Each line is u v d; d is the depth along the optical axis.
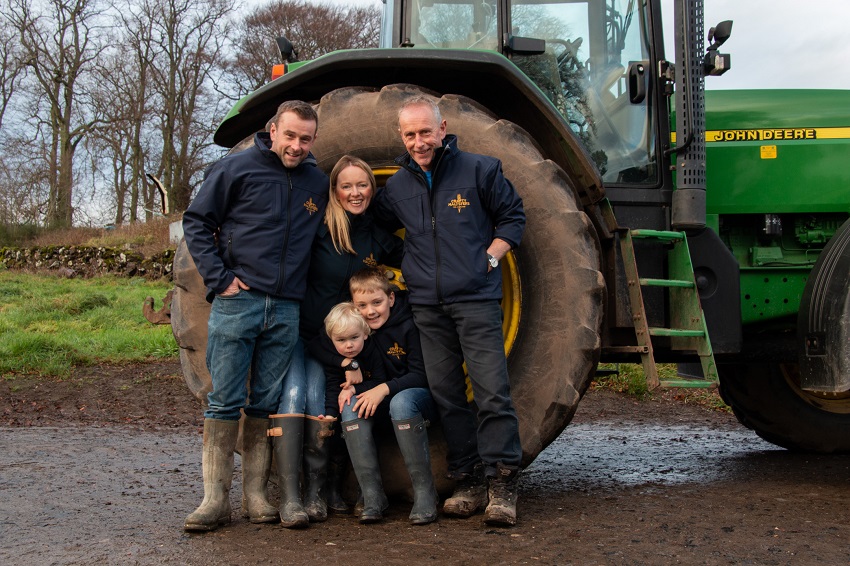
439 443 3.21
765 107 4.32
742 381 4.60
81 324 11.01
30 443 4.87
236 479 3.95
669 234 3.51
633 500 3.35
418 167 3.05
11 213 30.72
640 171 3.79
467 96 3.70
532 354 3.21
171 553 2.59
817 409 4.55
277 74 3.67
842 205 4.21
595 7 3.90
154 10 33.31
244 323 2.92
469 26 3.89
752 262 4.22
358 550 2.59
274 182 2.99
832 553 2.56
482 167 3.01
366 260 3.21
